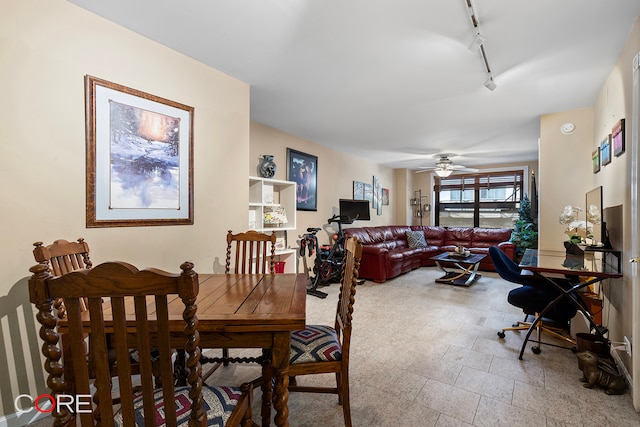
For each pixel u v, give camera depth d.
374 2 1.71
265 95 3.07
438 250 6.73
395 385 1.95
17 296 1.56
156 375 1.53
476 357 2.32
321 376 2.07
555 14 1.78
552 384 1.95
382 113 3.58
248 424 1.18
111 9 1.77
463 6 1.73
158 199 2.13
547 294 2.48
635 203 1.76
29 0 1.58
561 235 3.42
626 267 2.04
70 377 1.20
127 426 0.81
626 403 1.75
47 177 1.65
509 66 2.42
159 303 0.79
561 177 3.43
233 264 2.69
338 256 5.02
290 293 1.55
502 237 6.50
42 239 1.63
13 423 1.55
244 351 2.48
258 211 3.71
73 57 1.73
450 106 3.32
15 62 1.54
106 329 1.19
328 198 5.54
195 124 2.37
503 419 1.62
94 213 1.82
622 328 2.11
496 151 5.67
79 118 1.76
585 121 3.32
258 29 1.97
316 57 2.32
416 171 8.29
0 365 1.52
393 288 4.53
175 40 2.10
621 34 1.98
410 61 2.36
